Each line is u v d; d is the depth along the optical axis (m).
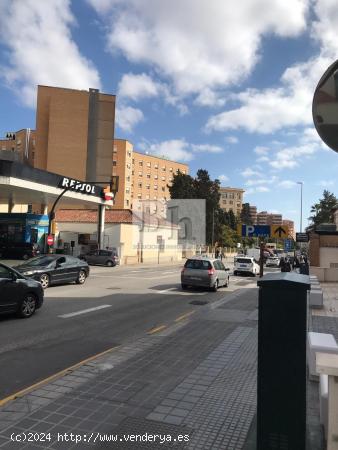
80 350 7.59
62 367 6.50
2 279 10.13
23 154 103.38
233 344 8.00
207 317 11.37
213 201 82.12
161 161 131.75
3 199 38.94
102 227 39.97
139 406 4.80
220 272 20.36
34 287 11.04
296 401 3.26
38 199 36.97
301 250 67.19
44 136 83.06
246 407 4.79
